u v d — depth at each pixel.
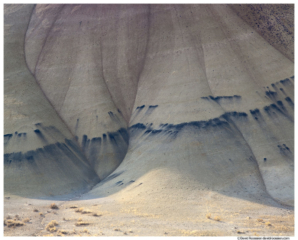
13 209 35.16
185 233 28.45
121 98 58.78
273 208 37.97
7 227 29.25
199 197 39.62
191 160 46.03
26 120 50.94
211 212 35.78
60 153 49.62
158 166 45.72
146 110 55.88
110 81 60.12
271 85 55.00
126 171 47.44
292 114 52.50
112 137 53.03
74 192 45.12
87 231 28.47
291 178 44.19
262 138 49.78
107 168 50.31
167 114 53.16
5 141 47.84
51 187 44.47
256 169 46.34
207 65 57.94
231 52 58.66
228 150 47.78
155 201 38.06
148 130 53.03
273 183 43.94
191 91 54.75
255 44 59.53
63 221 31.88
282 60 57.81
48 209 36.12
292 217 34.97
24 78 58.94
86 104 56.62
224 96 54.19
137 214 34.44
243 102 53.41
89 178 48.69
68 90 58.91
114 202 38.56
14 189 42.19
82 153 52.28
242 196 40.94
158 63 60.72
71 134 54.19
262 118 51.69
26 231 28.59
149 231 28.95
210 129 49.78
